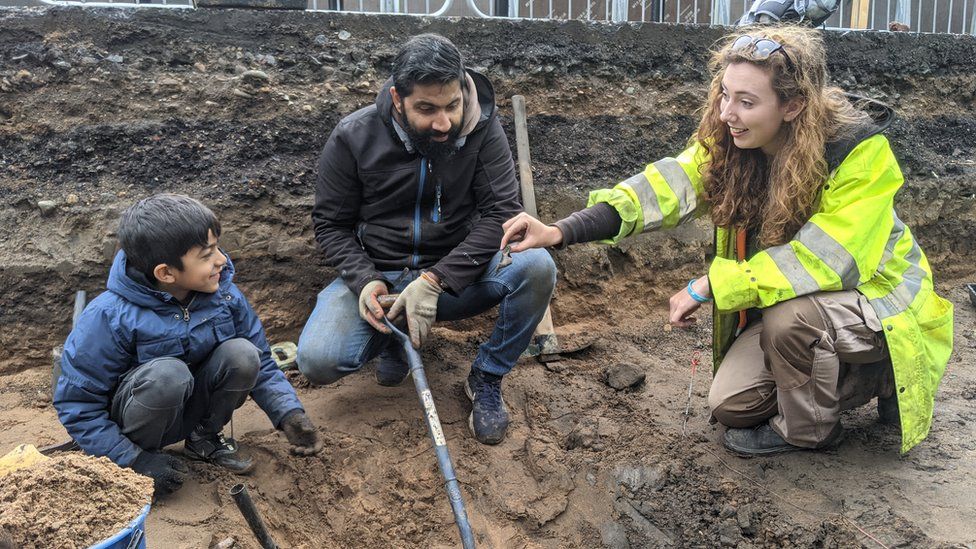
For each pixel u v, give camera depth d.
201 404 2.61
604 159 4.17
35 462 1.97
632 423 3.12
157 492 2.50
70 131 3.43
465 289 2.96
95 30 3.54
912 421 2.62
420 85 2.53
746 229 2.81
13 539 1.71
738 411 2.84
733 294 2.56
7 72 3.42
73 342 2.37
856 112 2.58
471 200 3.03
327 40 3.84
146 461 2.46
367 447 2.89
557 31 4.24
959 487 2.63
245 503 1.99
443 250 3.06
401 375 3.29
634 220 2.78
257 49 3.73
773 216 2.61
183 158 3.48
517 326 2.96
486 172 2.94
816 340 2.59
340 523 2.65
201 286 2.42
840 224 2.52
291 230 3.51
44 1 3.55
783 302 2.60
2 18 3.45
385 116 2.78
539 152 4.08
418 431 3.00
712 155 2.76
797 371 2.66
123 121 3.49
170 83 3.57
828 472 2.74
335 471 2.78
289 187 3.54
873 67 4.98
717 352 3.07
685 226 4.28
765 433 2.87
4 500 1.81
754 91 2.45
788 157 2.52
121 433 2.45
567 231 2.70
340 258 2.91
